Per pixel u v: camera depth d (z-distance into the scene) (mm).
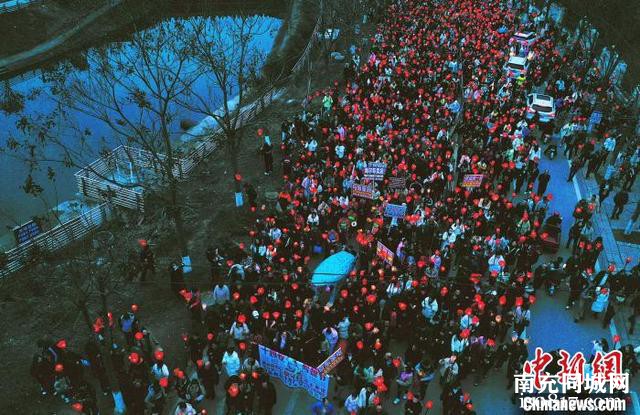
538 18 49531
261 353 14609
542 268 17953
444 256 18109
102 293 13914
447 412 13797
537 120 28922
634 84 35062
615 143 26344
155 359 15555
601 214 23219
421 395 14297
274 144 29594
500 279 17703
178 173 27141
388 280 16953
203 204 24656
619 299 17766
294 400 14711
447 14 47031
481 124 26375
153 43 26281
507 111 28109
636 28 37875
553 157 27375
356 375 13969
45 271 19172
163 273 20062
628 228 21859
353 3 42062
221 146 29469
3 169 28828
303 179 22516
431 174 22703
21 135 30031
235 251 19984
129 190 24812
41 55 41750
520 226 19875
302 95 36406
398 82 30766
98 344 14523
